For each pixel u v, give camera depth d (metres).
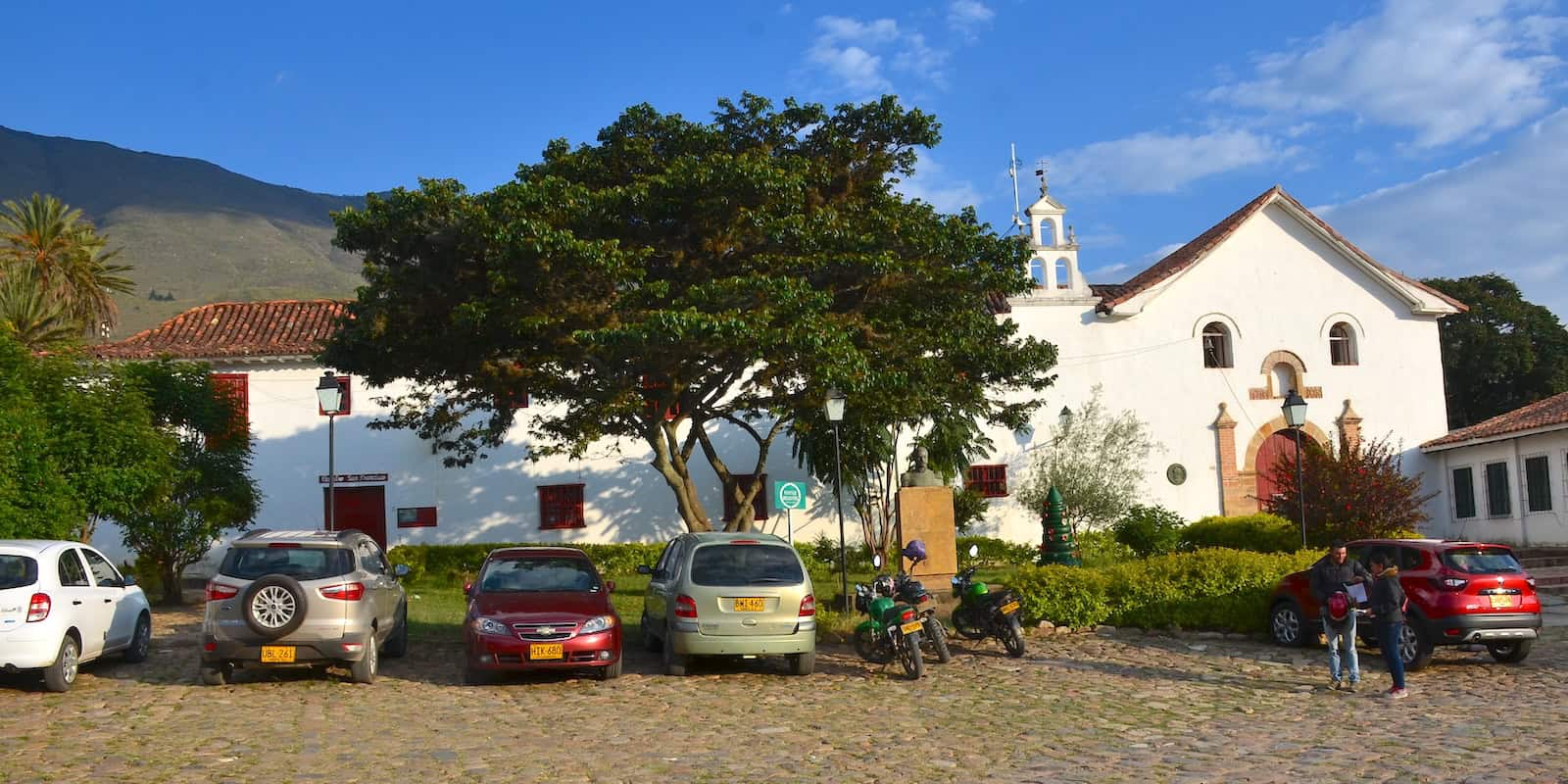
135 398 19.38
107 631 13.00
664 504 29.97
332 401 17.64
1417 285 32.25
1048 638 16.41
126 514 19.59
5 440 16.33
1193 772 8.27
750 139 18.00
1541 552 24.56
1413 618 13.26
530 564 14.04
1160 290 31.39
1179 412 31.12
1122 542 28.42
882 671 13.77
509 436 29.75
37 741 9.46
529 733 9.98
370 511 29.41
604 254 15.54
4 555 11.80
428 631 17.42
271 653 11.94
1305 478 22.62
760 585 13.28
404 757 8.95
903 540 20.42
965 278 17.95
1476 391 47.19
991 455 30.38
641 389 18.75
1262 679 12.93
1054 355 21.02
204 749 9.19
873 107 17.95
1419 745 9.16
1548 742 9.19
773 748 9.33
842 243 16.97
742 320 15.34
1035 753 9.06
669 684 12.84
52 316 29.52
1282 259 32.09
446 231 16.22
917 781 8.09
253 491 22.95
